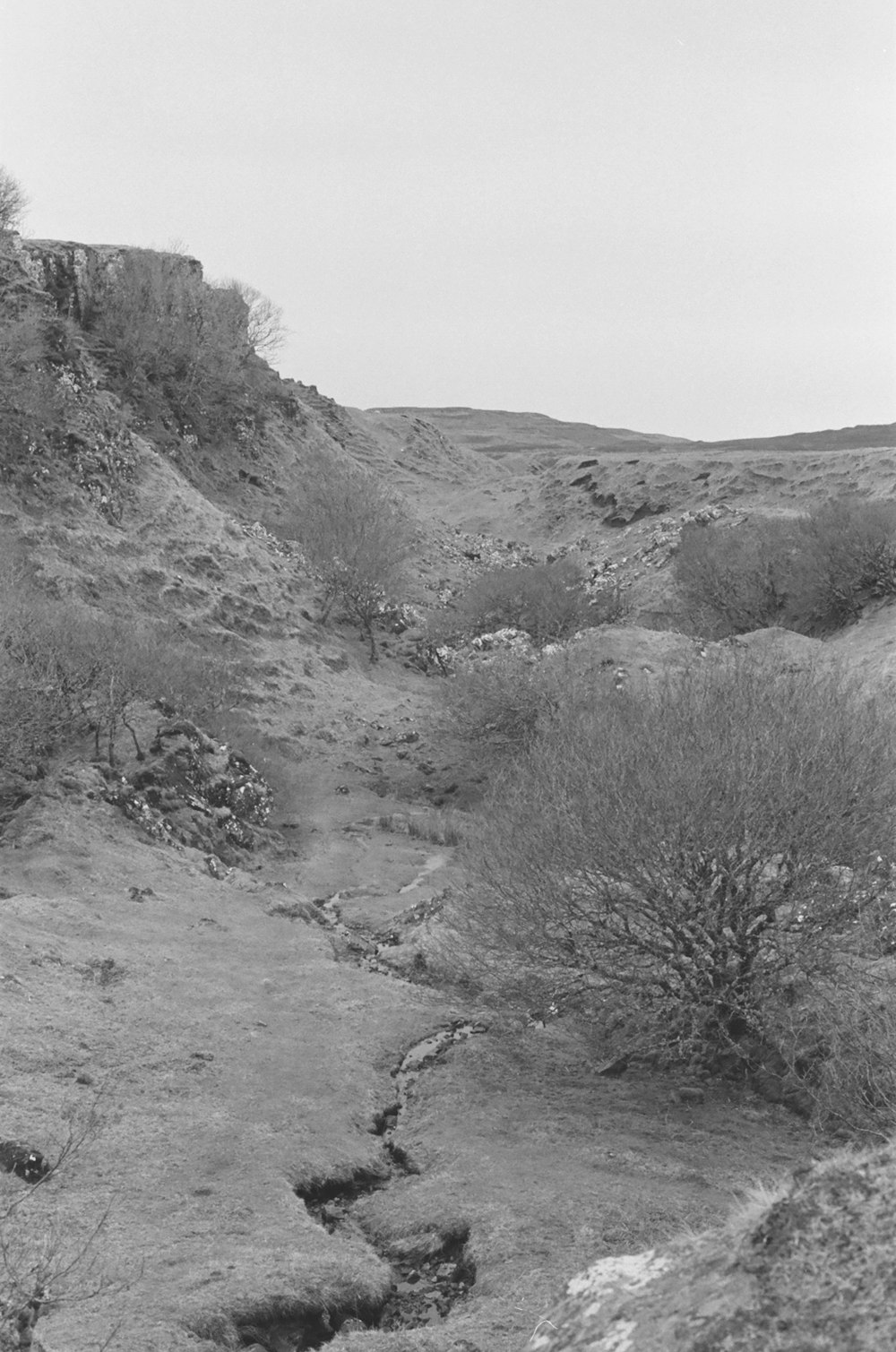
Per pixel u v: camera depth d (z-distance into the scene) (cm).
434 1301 805
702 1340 327
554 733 1858
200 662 3297
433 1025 1371
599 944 1257
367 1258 837
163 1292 747
